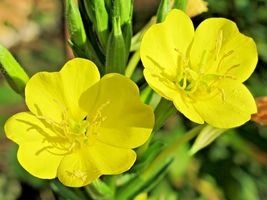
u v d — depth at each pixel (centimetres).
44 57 46
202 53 22
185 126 40
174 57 22
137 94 20
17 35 47
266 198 46
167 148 25
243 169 41
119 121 21
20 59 46
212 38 22
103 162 20
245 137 40
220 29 22
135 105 20
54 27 48
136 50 25
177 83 21
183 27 22
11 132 20
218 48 22
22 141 20
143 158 24
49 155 21
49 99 21
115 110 21
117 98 21
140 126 20
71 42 23
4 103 41
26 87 21
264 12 38
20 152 20
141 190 25
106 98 21
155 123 23
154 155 24
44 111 21
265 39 39
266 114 25
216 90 22
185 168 40
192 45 22
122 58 22
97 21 23
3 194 45
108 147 21
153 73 21
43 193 44
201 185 42
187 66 21
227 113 21
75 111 21
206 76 22
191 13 26
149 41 21
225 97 22
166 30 21
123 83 20
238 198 41
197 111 21
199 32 22
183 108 21
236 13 38
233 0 37
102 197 24
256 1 38
